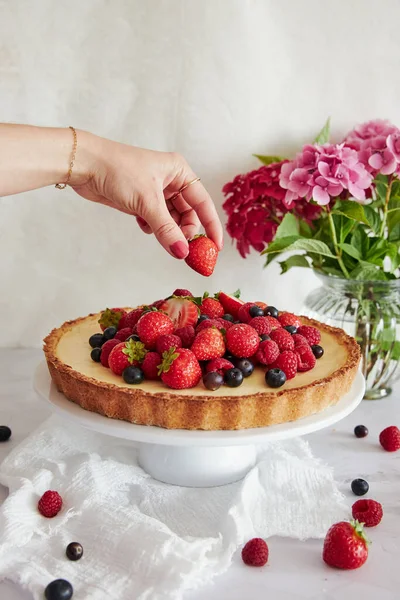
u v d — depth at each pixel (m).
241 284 1.05
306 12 0.97
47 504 0.69
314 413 0.71
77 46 0.96
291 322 0.80
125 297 1.05
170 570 0.61
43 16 0.95
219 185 1.02
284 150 1.01
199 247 0.79
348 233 0.91
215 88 0.98
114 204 0.83
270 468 0.74
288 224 0.88
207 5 0.95
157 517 0.70
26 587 0.61
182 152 1.00
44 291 1.05
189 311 0.76
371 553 0.66
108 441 0.81
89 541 0.66
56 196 1.01
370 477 0.77
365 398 0.93
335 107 1.00
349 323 0.90
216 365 0.70
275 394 0.68
